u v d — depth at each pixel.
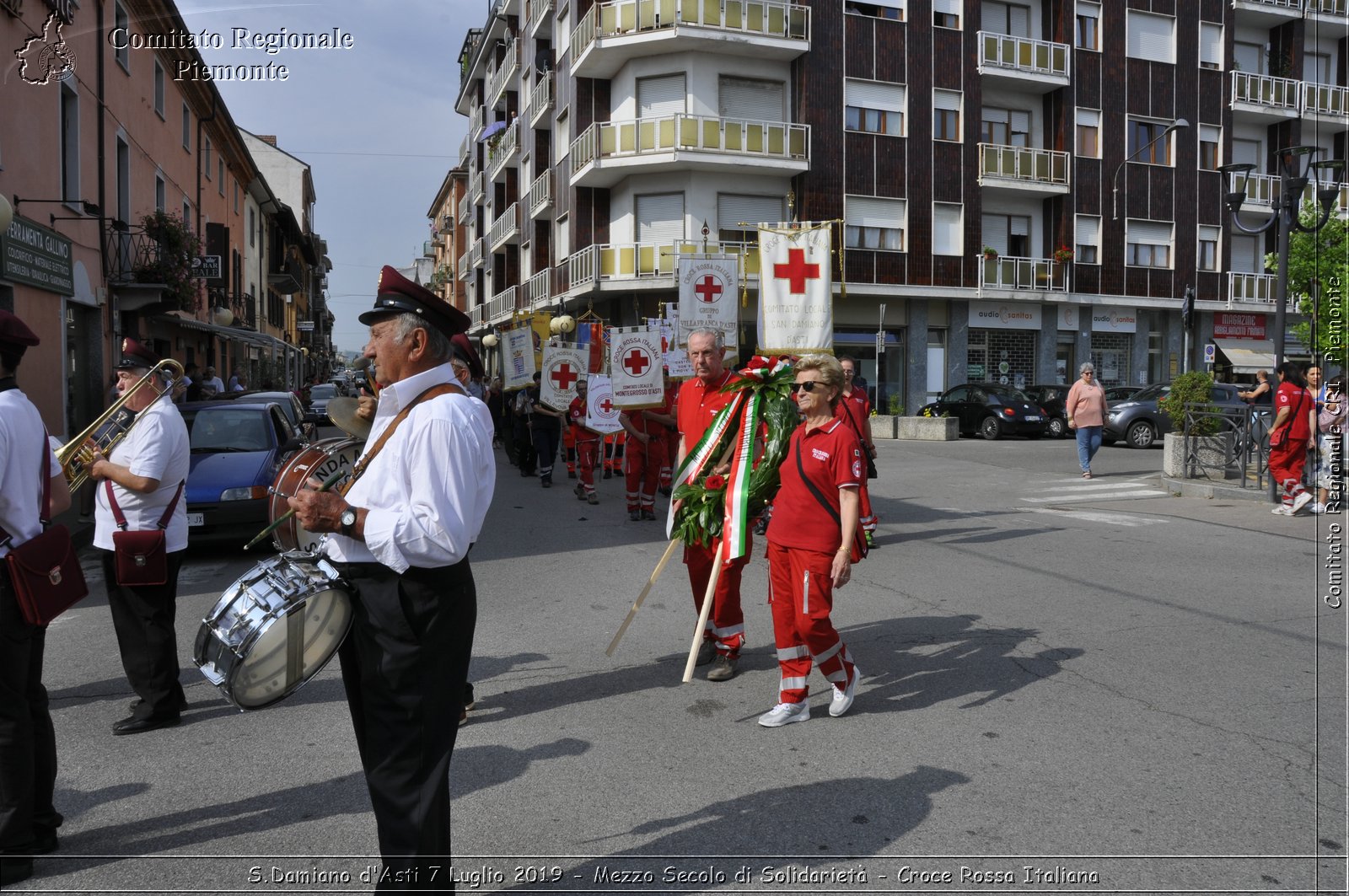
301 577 2.80
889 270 30.31
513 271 43.28
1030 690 5.12
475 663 5.82
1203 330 35.44
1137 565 8.55
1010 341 32.91
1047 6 32.56
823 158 29.19
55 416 14.60
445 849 2.73
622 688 5.33
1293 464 11.48
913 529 10.74
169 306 18.83
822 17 29.08
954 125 31.16
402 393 2.70
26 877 3.30
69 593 3.45
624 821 3.66
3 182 12.84
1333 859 3.30
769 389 5.17
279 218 42.44
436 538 2.54
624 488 15.80
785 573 4.75
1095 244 33.16
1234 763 4.12
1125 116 33.22
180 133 23.73
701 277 10.89
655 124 27.67
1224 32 34.41
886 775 4.04
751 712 4.91
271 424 11.02
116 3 17.80
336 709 5.05
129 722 4.71
